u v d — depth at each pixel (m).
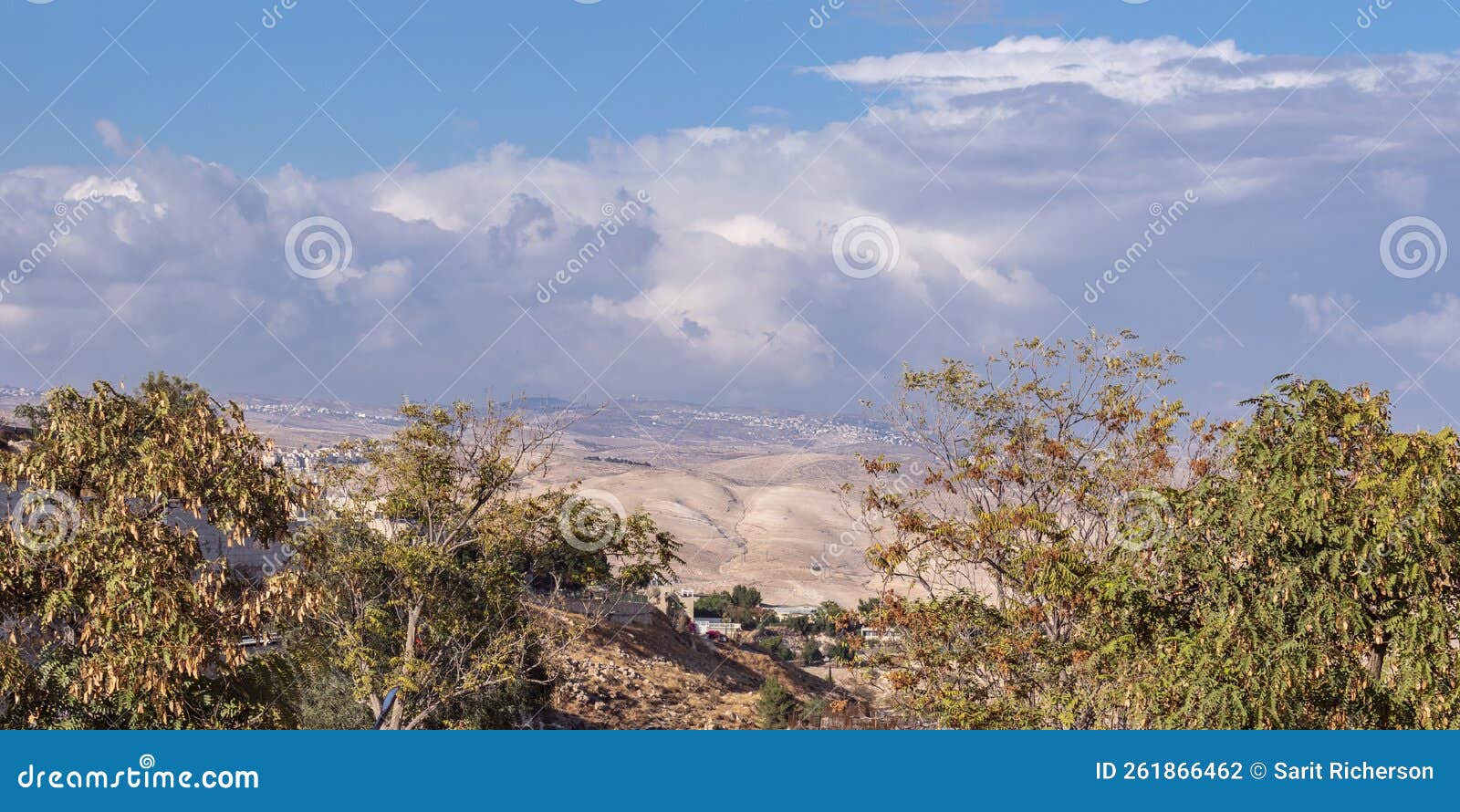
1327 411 15.54
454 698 30.94
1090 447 26.06
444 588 29.95
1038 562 21.72
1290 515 15.03
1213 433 25.53
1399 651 14.59
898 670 23.61
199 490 18.55
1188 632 16.25
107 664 16.84
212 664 20.95
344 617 29.23
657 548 30.94
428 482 29.53
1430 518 14.46
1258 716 14.74
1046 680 21.39
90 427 17.91
